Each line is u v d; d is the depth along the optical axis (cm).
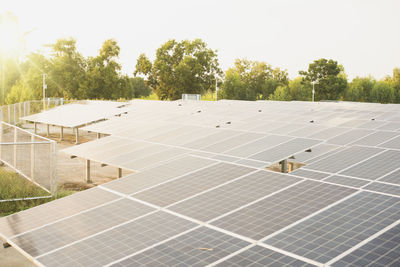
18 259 995
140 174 984
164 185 873
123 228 673
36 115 4122
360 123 2045
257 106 4078
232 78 10994
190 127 1845
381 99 10256
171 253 568
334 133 1684
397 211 618
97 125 2414
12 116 5166
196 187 838
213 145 1379
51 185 1513
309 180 806
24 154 2697
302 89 10756
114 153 1430
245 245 568
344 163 973
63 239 653
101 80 8819
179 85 9325
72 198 852
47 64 8631
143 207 760
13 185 1596
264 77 12231
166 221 684
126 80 9288
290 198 721
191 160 1061
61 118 3681
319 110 3281
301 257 517
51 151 1503
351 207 655
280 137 1372
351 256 504
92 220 723
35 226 719
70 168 2336
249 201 729
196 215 694
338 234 567
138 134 1825
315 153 1515
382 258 491
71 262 573
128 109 3616
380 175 838
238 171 912
